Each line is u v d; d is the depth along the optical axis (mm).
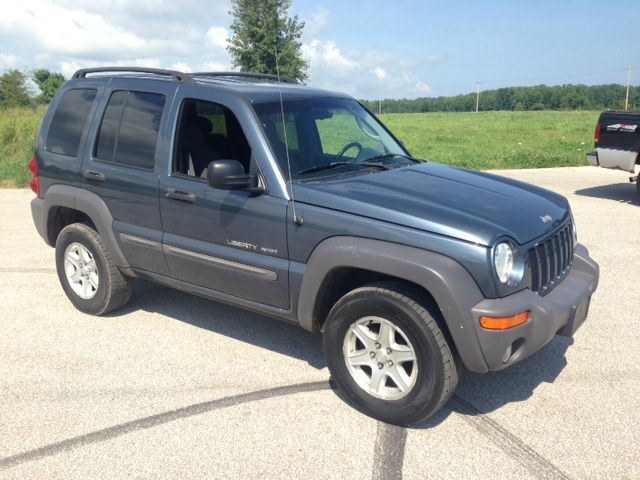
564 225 4039
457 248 3318
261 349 4668
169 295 5820
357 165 4379
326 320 3771
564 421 3672
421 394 3443
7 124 16703
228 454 3328
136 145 4672
